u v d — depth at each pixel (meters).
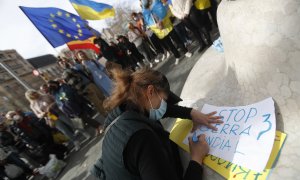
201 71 1.44
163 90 1.02
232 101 1.02
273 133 0.76
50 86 4.21
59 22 4.75
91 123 4.47
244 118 0.89
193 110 1.11
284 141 0.73
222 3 1.02
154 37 5.70
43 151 4.75
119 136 0.83
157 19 4.52
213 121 1.02
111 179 0.88
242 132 0.86
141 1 4.62
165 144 0.92
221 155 0.87
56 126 4.53
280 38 0.72
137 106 0.96
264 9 0.75
